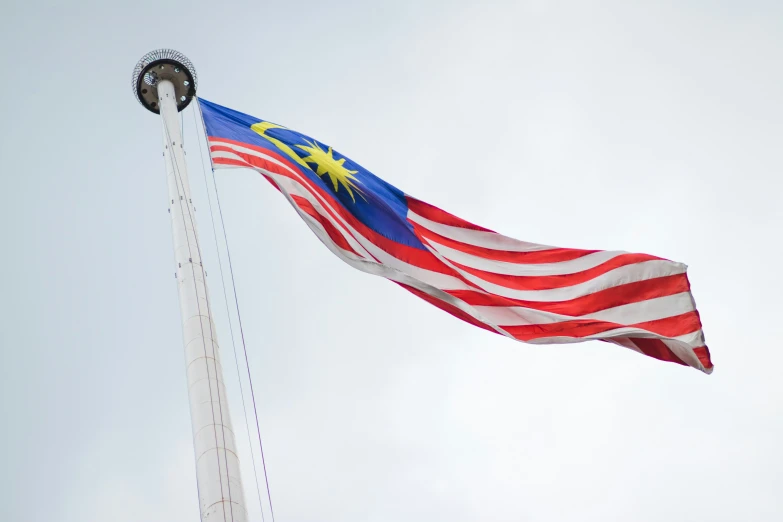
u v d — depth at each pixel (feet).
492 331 56.24
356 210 61.98
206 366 44.11
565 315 58.13
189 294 48.91
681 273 59.26
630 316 58.13
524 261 61.93
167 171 61.21
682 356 57.57
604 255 61.00
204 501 37.58
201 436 40.29
